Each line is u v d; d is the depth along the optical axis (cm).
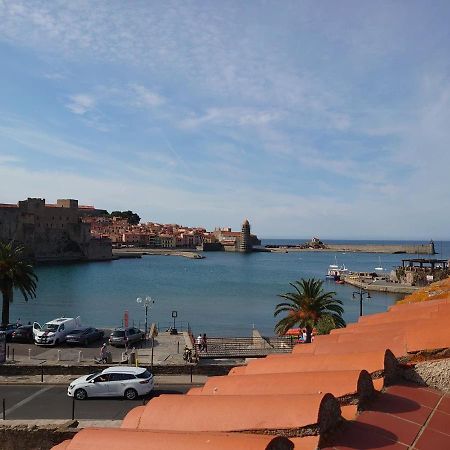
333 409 554
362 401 603
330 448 503
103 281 13712
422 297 1582
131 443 558
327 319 3794
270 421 553
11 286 4759
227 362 3141
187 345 3744
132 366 2772
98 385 2366
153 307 9138
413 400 625
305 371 755
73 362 3147
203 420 611
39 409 2194
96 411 2159
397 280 13350
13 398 2384
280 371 800
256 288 12556
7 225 16862
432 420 570
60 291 11275
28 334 4022
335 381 630
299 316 3903
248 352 3488
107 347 3753
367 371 651
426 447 506
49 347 3756
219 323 7519
